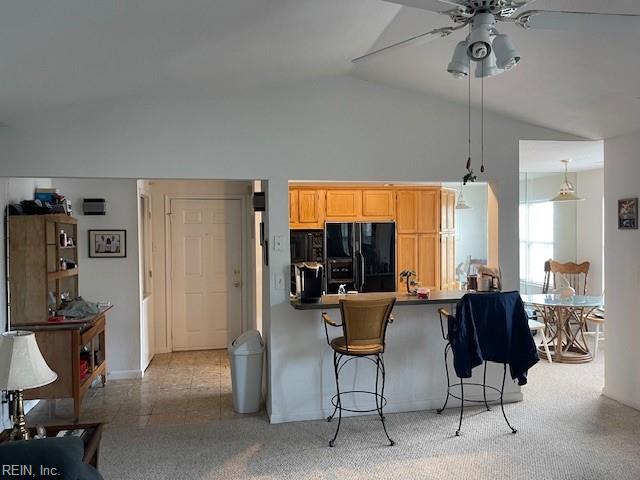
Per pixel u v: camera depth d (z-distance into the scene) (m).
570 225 6.67
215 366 5.55
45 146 3.47
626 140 4.04
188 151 3.68
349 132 3.93
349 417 3.92
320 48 3.00
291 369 3.86
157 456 3.27
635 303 3.97
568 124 4.00
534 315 6.41
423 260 6.43
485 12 1.87
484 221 7.76
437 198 6.45
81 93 3.09
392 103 3.99
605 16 1.84
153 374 5.25
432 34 2.08
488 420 3.78
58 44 2.19
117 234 5.12
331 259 6.06
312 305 3.63
